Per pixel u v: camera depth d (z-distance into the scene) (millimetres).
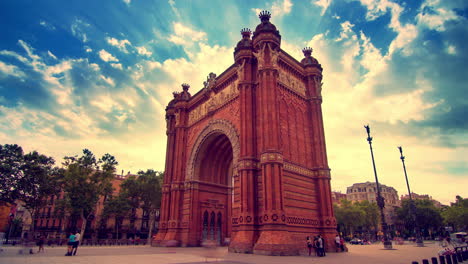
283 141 34438
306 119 39875
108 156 63875
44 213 86375
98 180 62531
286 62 39031
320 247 26906
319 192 36344
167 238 44312
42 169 54438
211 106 44812
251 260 21391
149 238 74625
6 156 52188
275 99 33406
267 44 35594
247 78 36781
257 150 33719
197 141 46719
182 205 46500
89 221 80438
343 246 34031
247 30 39594
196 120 49000
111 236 83812
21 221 92438
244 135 34156
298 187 34094
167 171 51406
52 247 45625
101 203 82750
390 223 150625
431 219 106750
